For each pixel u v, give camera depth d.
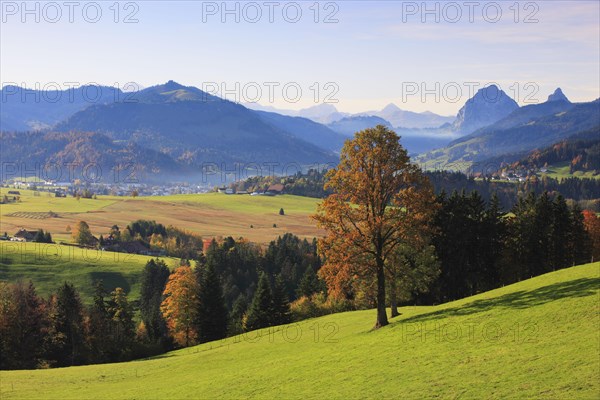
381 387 35.41
